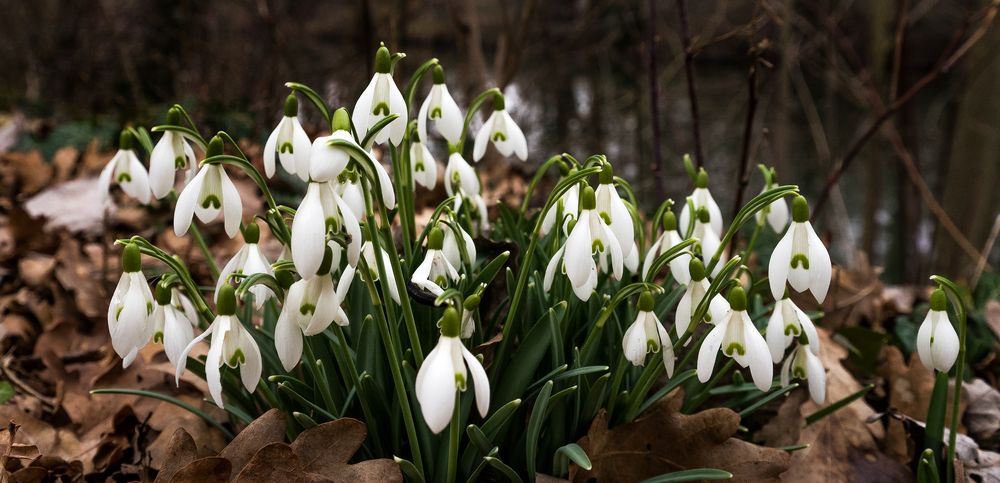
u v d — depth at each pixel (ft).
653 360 1.13
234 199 1.04
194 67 3.34
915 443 1.32
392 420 1.14
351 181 1.05
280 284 1.02
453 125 1.21
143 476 1.26
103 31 3.56
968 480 1.24
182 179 2.27
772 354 1.10
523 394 1.15
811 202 4.91
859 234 5.29
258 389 1.23
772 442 1.31
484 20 5.68
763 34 3.67
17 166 2.35
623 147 4.35
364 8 2.76
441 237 1.06
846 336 1.58
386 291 1.04
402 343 1.17
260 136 2.62
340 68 3.30
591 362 1.19
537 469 1.18
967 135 3.38
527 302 1.18
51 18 3.93
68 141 2.63
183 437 1.15
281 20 3.67
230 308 0.98
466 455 1.12
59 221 2.11
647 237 1.85
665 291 1.33
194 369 1.16
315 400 1.17
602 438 1.17
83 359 1.57
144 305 1.01
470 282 1.15
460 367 0.92
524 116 4.23
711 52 5.96
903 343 1.69
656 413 1.17
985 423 1.43
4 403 1.39
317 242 0.93
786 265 1.03
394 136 1.06
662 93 4.27
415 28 4.50
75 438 1.37
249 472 1.09
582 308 1.24
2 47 4.11
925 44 6.51
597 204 1.06
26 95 3.81
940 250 3.51
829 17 3.74
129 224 2.13
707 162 4.67
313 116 3.11
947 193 3.48
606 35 4.44
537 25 4.43
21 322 1.69
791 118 4.46
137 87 3.12
